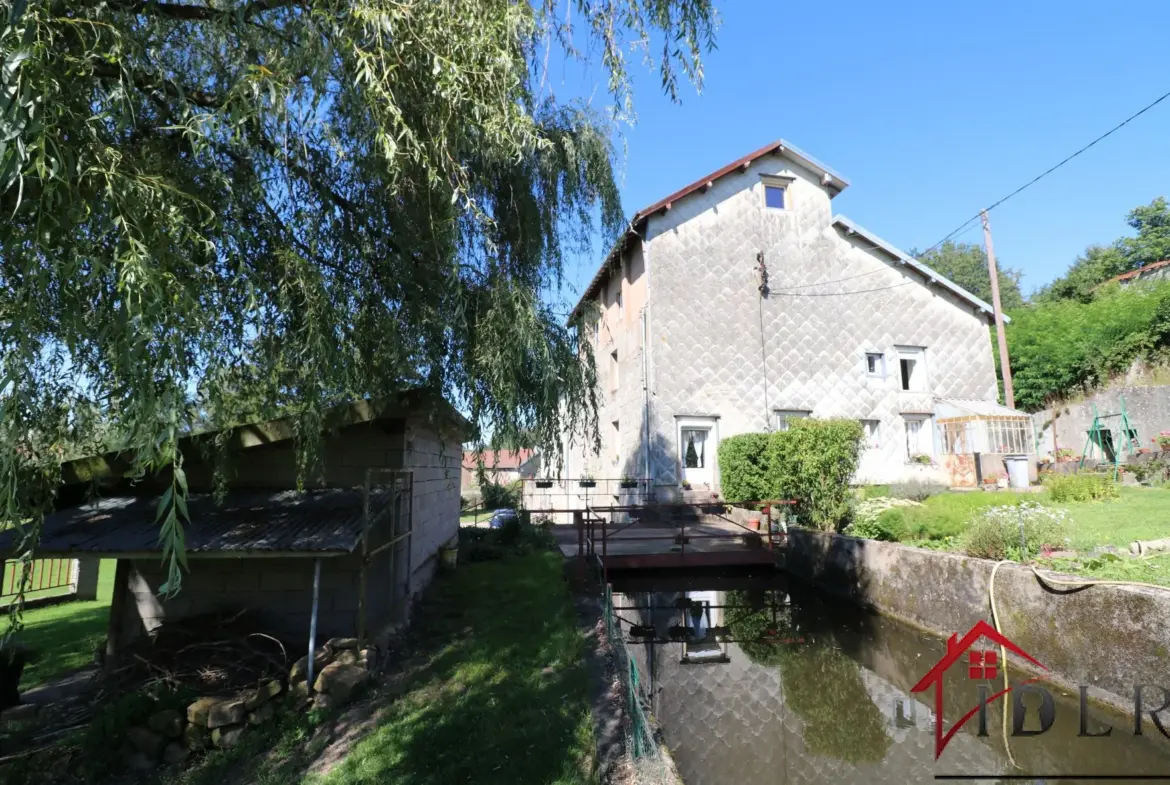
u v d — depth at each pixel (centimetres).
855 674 612
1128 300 1886
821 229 1650
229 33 399
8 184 234
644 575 1071
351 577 612
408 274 488
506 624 670
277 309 419
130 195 284
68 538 473
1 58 238
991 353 1711
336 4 374
